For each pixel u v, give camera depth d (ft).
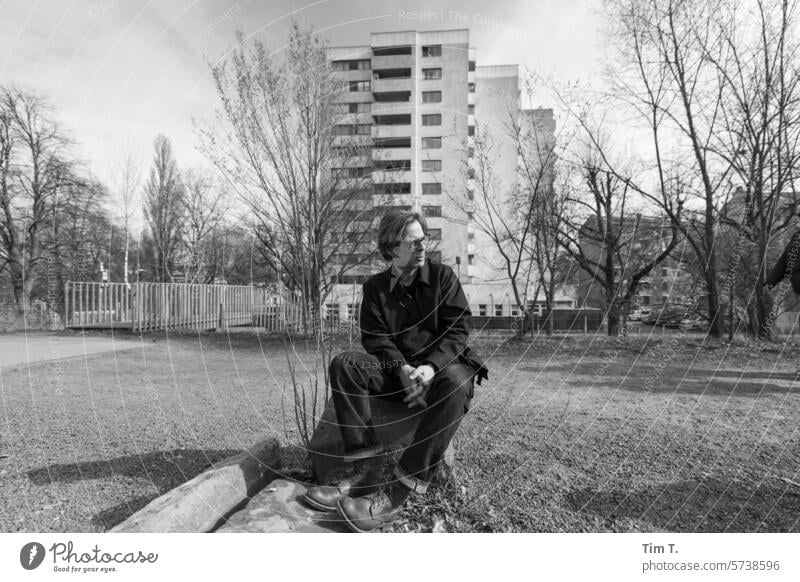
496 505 6.78
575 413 12.15
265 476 7.05
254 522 5.93
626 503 6.89
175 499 5.65
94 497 7.15
